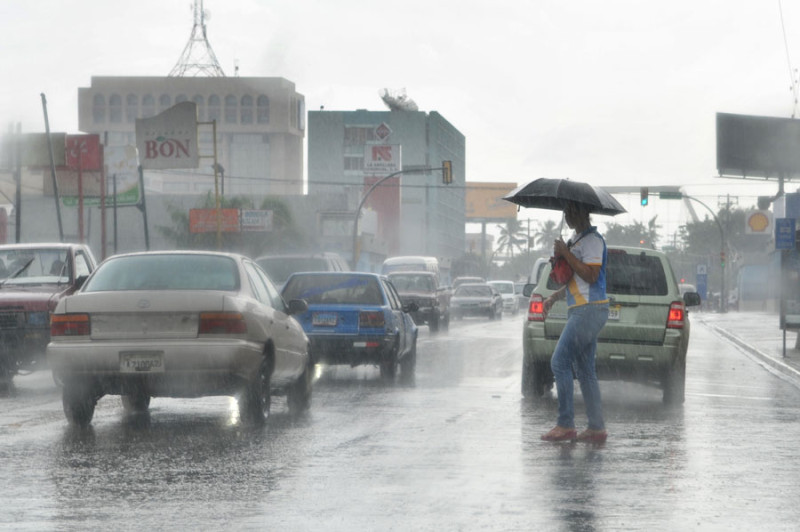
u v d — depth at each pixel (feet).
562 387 47.34
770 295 379.14
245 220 339.36
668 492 35.42
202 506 32.73
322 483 36.63
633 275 65.92
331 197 388.78
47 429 50.72
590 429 47.47
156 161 278.87
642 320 65.16
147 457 42.16
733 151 372.79
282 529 29.68
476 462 41.32
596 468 40.09
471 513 31.86
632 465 40.88
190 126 277.03
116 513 31.68
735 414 60.29
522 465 40.65
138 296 49.65
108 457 42.11
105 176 286.46
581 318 46.70
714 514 31.96
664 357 64.69
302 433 49.57
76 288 78.79
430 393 70.23
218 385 49.32
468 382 79.56
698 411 61.82
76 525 30.09
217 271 52.54
